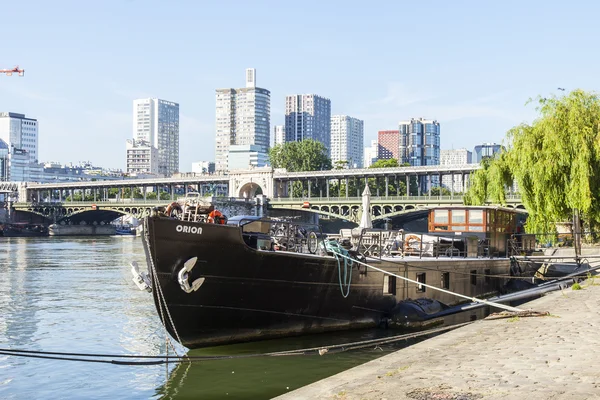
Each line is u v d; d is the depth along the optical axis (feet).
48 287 140.56
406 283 80.23
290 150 622.95
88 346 76.59
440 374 35.42
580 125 131.54
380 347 66.59
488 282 100.83
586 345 42.75
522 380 33.68
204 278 59.93
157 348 74.79
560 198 131.85
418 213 339.98
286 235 74.08
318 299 69.21
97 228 585.63
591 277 91.76
